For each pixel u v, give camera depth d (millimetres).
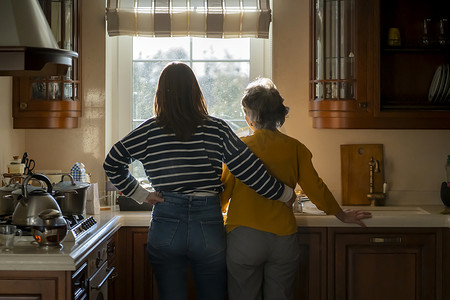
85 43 3738
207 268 2791
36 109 3506
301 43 3768
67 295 2357
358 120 3541
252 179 2773
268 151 2961
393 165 3818
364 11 3500
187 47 3969
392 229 3373
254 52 3945
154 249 2727
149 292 3406
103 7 3734
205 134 2703
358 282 3383
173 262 2750
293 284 3121
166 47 3967
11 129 3527
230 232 2904
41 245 2443
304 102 3779
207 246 2713
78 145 3775
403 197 3816
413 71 3717
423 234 3389
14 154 3586
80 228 2709
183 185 2688
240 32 3701
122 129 3949
